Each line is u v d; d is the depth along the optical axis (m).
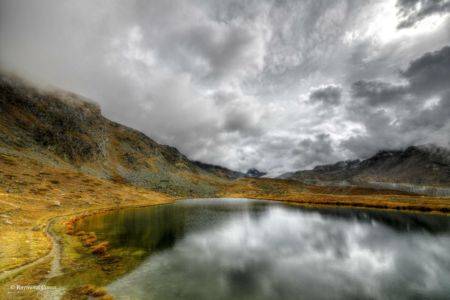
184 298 22.20
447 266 33.72
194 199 174.75
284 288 25.84
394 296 24.56
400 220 73.44
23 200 63.91
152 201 125.50
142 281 25.44
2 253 29.17
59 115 189.25
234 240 47.47
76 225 55.00
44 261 28.83
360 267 33.06
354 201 130.12
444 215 81.75
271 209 106.50
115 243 40.81
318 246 43.91
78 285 22.95
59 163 130.50
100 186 116.31
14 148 113.50
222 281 26.92
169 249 39.06
